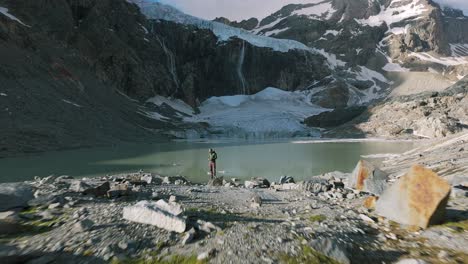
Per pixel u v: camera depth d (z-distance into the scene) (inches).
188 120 6171.3
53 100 3157.0
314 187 764.0
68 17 5570.9
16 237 299.1
